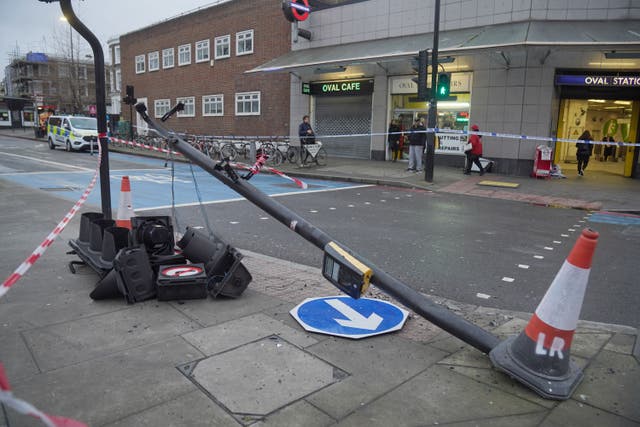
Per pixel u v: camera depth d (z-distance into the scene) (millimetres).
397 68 19344
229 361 3285
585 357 3436
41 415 1883
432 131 14703
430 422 2664
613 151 19797
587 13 15273
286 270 5523
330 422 2639
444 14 17719
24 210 9039
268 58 24766
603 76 15531
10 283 2570
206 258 4723
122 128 33406
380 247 7320
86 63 54688
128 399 2805
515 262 6617
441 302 4738
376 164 19344
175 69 31734
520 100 16422
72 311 4117
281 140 23797
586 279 2953
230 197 12047
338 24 21078
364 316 4098
